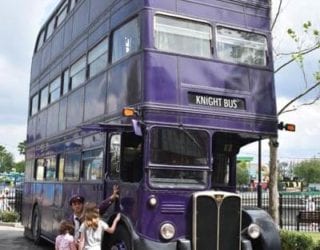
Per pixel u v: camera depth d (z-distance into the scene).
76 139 13.09
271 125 10.12
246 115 9.87
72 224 9.91
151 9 9.32
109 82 10.72
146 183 8.88
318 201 26.58
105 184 10.38
